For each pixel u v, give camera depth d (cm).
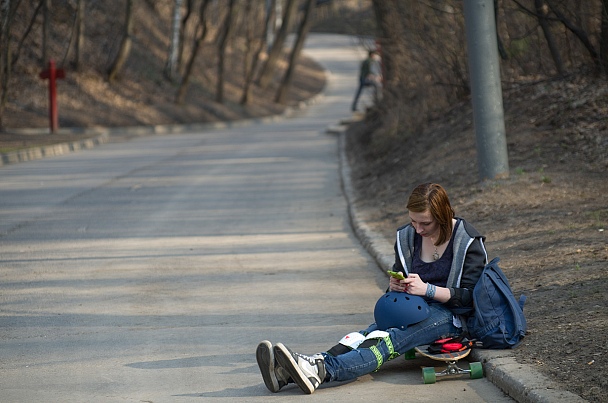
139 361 923
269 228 1786
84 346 984
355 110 4834
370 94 3803
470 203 1584
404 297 833
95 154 3397
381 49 2834
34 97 4603
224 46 6444
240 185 2442
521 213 1454
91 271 1401
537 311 944
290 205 2094
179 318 1105
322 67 11156
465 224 858
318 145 3703
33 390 829
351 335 832
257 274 1366
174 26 6172
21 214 1962
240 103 6875
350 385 832
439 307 848
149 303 1187
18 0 3838
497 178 1673
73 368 902
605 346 791
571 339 831
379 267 1391
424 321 836
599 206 1412
